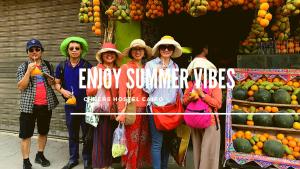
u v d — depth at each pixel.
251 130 4.35
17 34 6.60
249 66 4.74
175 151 4.22
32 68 4.36
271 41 5.04
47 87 4.64
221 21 6.24
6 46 6.73
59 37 6.20
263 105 4.41
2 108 6.81
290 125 4.12
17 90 6.65
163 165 4.28
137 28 5.60
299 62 4.50
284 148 4.04
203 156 3.70
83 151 4.64
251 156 4.07
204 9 3.78
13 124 6.75
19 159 5.20
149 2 5.02
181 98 3.98
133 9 5.13
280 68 4.59
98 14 4.64
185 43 6.38
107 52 4.06
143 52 4.05
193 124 3.65
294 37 5.30
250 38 5.18
